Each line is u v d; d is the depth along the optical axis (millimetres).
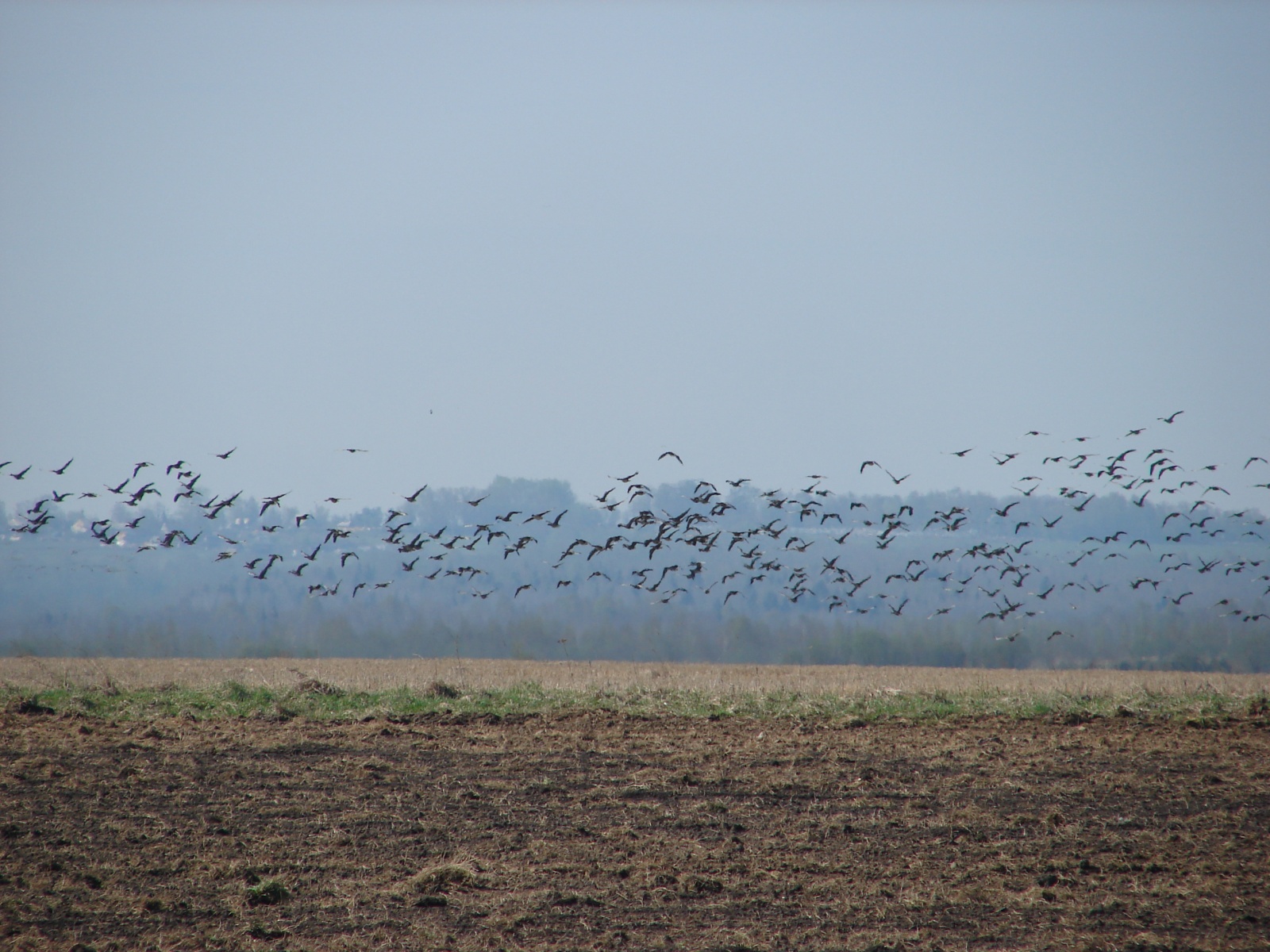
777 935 11891
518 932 11891
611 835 15180
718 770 18828
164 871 13531
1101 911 12539
